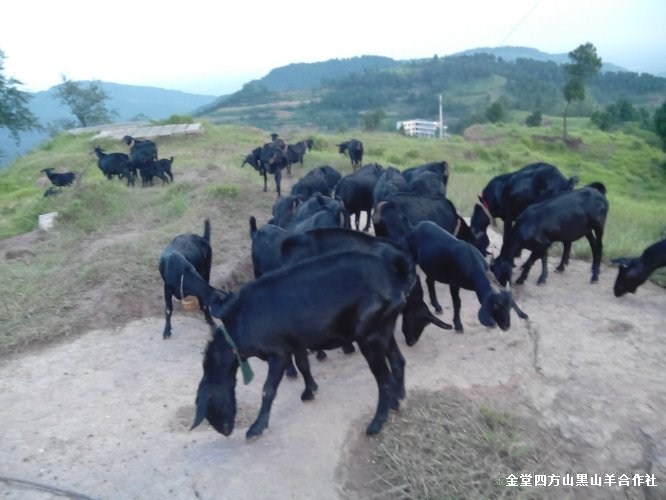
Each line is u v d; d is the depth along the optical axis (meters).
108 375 6.61
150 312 8.16
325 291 5.01
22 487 4.88
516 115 91.88
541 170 9.98
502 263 8.33
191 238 8.15
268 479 4.88
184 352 7.12
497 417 5.46
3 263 9.81
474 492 4.66
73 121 67.06
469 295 8.55
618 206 18.33
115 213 13.23
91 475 5.01
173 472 5.01
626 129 58.84
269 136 32.72
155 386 6.38
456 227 8.55
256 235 7.69
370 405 5.86
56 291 8.53
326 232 6.32
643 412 5.66
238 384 6.42
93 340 7.43
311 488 4.79
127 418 5.81
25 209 14.74
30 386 6.41
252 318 5.13
